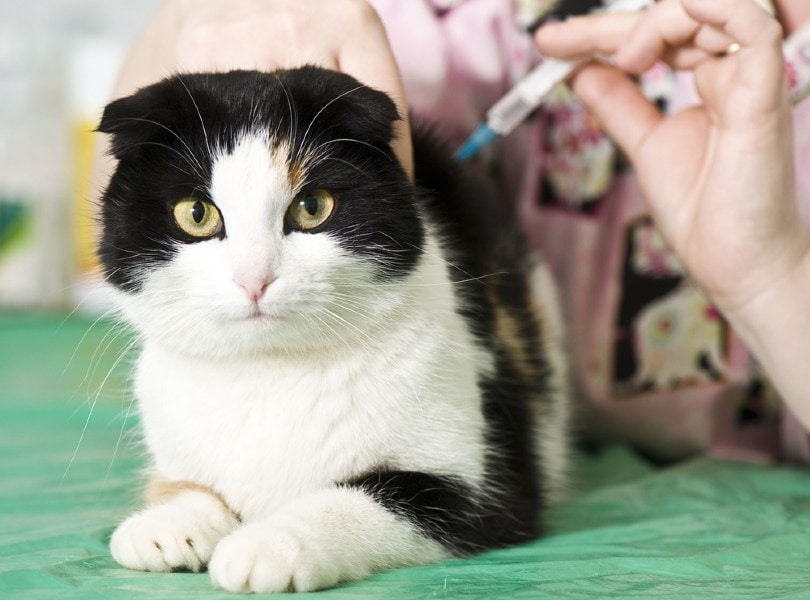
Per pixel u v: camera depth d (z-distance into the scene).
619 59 1.39
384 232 1.13
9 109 3.87
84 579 0.97
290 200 1.09
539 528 1.25
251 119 1.10
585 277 1.88
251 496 1.15
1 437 1.84
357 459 1.15
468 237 1.44
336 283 1.10
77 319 3.67
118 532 1.04
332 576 0.96
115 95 1.59
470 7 1.89
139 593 0.91
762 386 1.77
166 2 1.57
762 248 1.28
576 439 1.86
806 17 1.51
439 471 1.15
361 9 1.34
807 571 0.98
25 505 1.32
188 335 1.12
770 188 1.25
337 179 1.11
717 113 1.33
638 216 1.84
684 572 0.98
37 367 2.78
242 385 1.15
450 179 1.49
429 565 1.07
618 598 0.88
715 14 1.24
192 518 1.06
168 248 1.09
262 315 1.07
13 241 3.79
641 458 1.88
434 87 1.84
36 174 3.83
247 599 0.89
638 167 1.43
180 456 1.18
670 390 1.81
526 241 1.77
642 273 1.84
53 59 3.91
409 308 1.16
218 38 1.36
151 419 1.21
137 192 1.12
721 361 1.78
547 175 1.93
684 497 1.43
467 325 1.28
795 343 1.30
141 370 1.24
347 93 1.12
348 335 1.13
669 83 1.79
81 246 3.67
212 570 0.93
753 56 1.23
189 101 1.11
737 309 1.33
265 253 1.06
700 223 1.32
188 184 1.08
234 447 1.15
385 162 1.16
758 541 1.08
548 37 1.45
